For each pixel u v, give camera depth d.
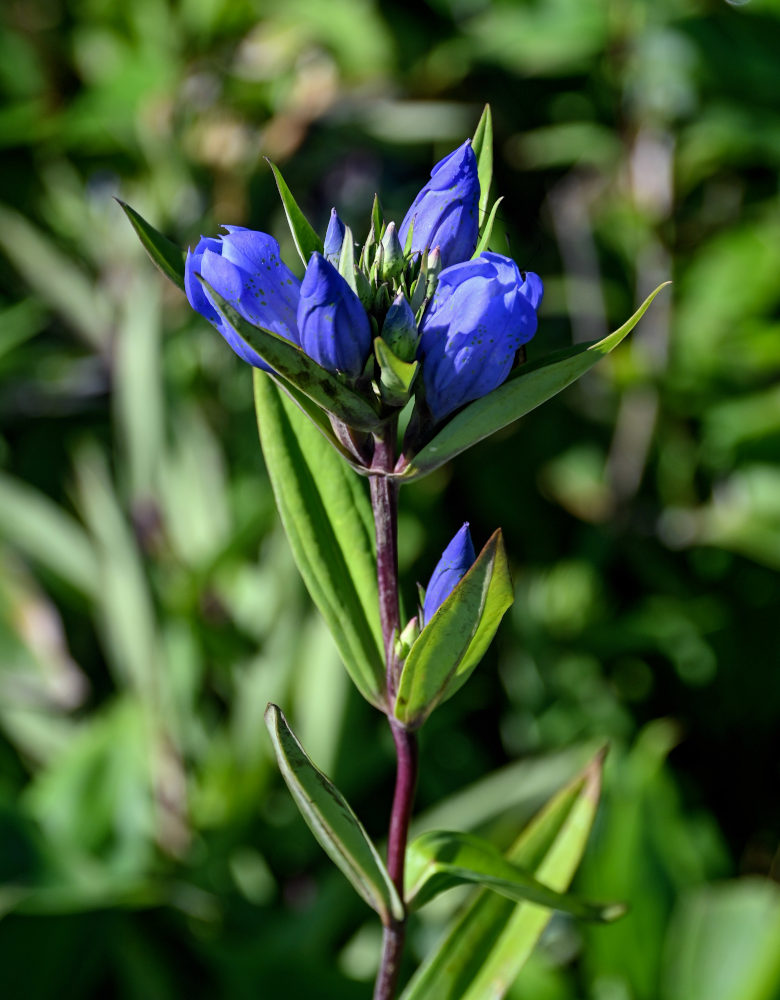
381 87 1.24
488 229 0.66
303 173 1.27
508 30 1.21
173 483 1.18
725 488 1.19
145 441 1.14
